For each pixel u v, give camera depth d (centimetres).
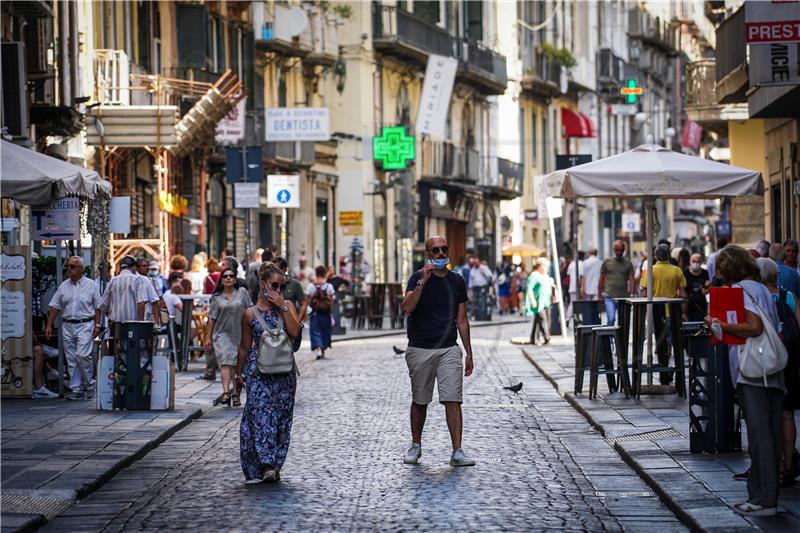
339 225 8681
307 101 8738
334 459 2445
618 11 13762
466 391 3691
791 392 2002
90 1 5412
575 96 12975
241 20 7444
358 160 8969
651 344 3300
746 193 3256
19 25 4603
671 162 3281
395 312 7306
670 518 1866
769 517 1783
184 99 6319
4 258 3438
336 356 5134
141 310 3428
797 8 3012
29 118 4694
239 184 5153
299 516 1892
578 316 4038
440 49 9844
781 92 3853
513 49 11356
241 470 2336
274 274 2225
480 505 1964
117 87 5419
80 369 3441
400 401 3459
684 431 2639
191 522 1869
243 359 2233
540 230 12206
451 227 10638
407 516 1881
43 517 1881
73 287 3447
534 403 3369
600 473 2258
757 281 1884
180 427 2931
